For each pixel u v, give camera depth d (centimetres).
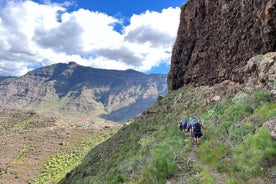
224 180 1426
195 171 1648
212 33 7025
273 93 2420
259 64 3662
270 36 4503
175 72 8275
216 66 6644
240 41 5681
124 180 2228
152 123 6600
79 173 7356
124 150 5619
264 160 1414
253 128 1836
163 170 1756
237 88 4362
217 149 1825
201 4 7662
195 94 6575
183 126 3484
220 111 3266
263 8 4678
